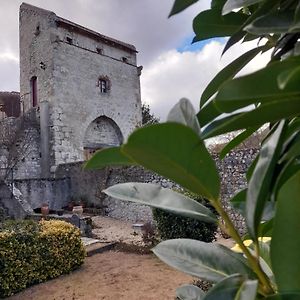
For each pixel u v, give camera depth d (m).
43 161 15.38
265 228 0.75
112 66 18.28
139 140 0.50
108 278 5.80
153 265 6.50
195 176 0.58
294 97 0.49
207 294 0.57
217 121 0.58
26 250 5.42
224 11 0.73
